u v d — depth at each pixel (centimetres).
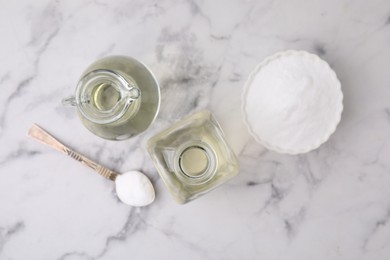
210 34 82
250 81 79
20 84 84
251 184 83
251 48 82
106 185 84
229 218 84
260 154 83
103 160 83
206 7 81
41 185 85
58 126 84
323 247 84
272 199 83
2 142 85
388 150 82
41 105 84
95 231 85
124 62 73
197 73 82
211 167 74
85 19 83
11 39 84
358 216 83
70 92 83
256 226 84
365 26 81
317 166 83
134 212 84
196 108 82
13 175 85
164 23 82
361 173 82
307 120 77
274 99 78
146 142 79
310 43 81
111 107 71
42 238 86
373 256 84
